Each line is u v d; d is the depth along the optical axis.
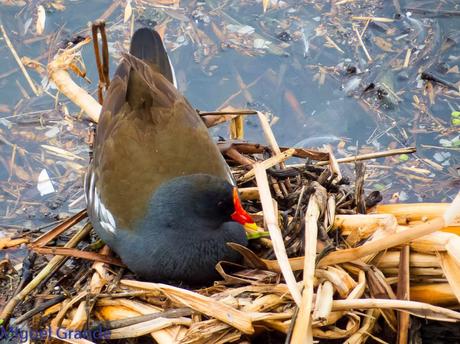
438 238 8.56
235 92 13.18
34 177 12.41
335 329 8.27
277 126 12.83
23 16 14.21
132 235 9.30
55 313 8.97
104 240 9.66
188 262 9.13
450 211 8.20
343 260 8.53
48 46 13.68
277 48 13.80
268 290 8.39
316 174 10.66
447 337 8.91
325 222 9.34
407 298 8.55
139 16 14.16
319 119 12.94
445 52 13.60
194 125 9.89
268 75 13.45
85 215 10.25
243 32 14.01
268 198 8.48
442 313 7.91
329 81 13.35
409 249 8.83
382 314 8.53
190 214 9.01
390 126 12.82
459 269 8.46
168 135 9.66
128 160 9.55
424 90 13.18
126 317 8.59
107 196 9.54
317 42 13.87
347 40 13.88
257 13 14.41
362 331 8.30
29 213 11.88
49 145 12.76
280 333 8.51
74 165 12.52
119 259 9.66
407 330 8.52
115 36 13.84
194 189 8.98
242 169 10.89
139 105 9.87
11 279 10.16
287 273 7.94
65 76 11.52
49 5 14.36
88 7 14.38
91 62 13.60
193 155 9.62
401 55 13.61
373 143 12.59
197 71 13.47
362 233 9.25
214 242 9.12
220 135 12.94
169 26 14.05
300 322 7.71
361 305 8.06
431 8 14.27
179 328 8.34
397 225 9.25
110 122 9.94
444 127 12.74
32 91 13.31
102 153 9.79
